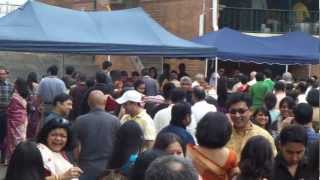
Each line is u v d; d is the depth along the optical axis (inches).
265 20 1127.6
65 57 1147.3
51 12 690.8
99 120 361.4
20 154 231.1
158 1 1139.9
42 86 598.2
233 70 1077.8
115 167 274.1
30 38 636.1
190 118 328.8
